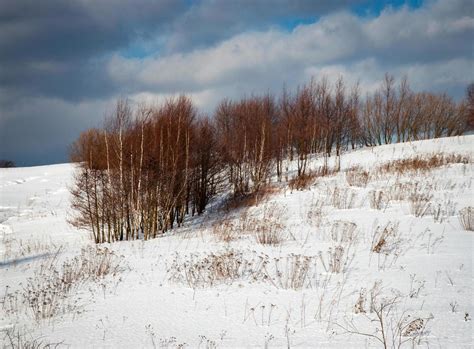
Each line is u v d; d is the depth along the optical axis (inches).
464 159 745.0
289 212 527.8
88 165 623.2
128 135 611.2
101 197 609.3
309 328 174.7
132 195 590.9
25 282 301.0
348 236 364.5
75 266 337.4
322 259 282.0
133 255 368.5
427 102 1786.4
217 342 166.7
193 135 712.4
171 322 195.6
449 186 550.3
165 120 651.5
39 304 239.5
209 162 781.9
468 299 192.4
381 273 249.9
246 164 845.8
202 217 714.2
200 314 204.1
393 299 200.4
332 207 519.8
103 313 215.9
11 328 203.0
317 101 1316.4
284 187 740.0
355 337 160.7
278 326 180.1
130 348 166.9
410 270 250.7
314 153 1332.4
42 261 382.9
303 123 1067.3
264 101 1272.1
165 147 634.8
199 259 326.6
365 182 639.1
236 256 315.6
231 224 486.9
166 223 638.5
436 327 161.2
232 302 218.8
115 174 601.6
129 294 248.2
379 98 1731.1
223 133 954.1
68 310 226.2
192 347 163.8
